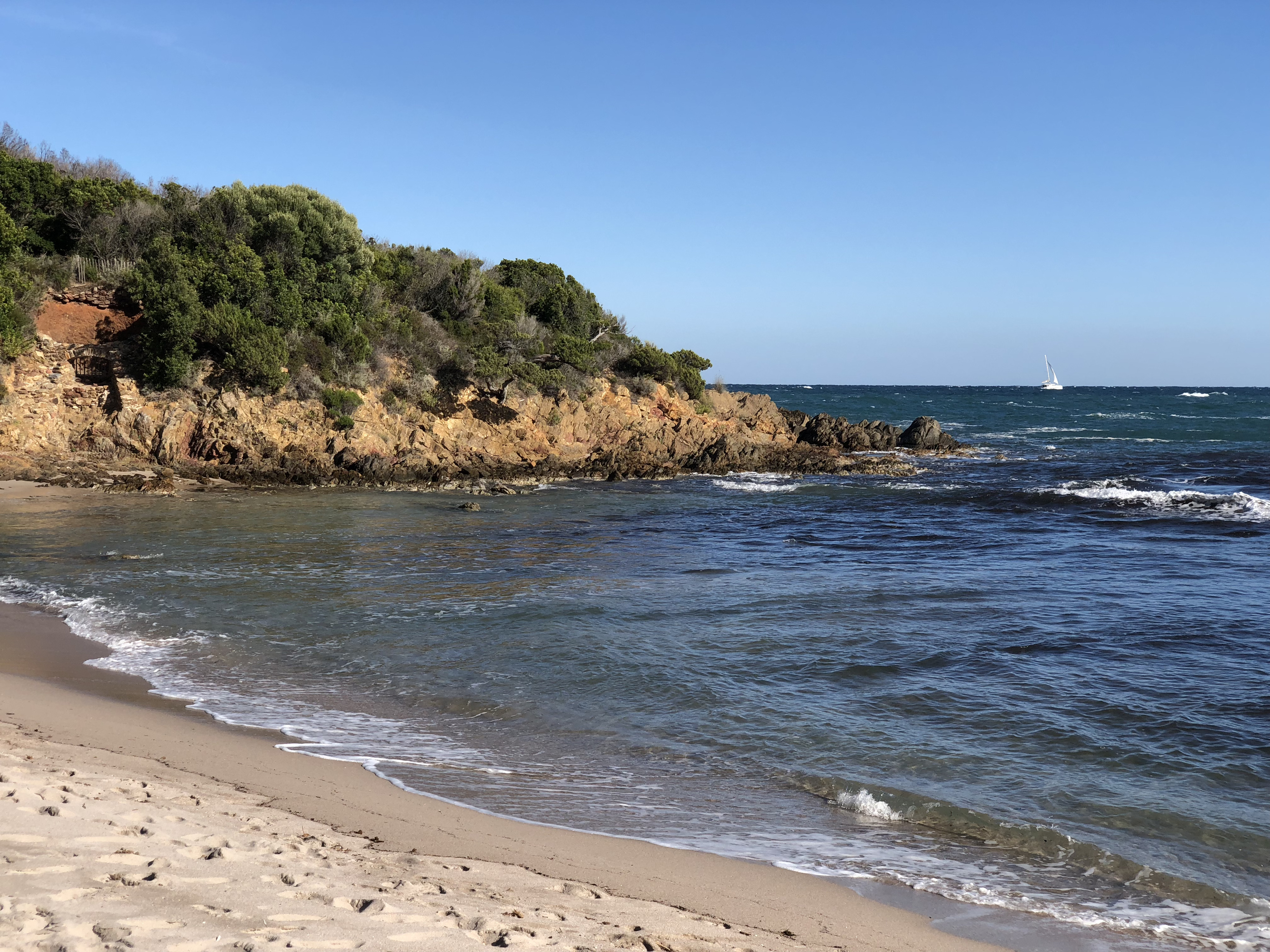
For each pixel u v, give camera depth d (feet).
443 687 38.50
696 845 24.02
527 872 21.13
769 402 191.72
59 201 134.21
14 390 116.16
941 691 37.99
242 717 34.19
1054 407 401.49
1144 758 30.81
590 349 160.56
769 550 76.59
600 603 54.54
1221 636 46.57
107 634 46.26
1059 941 19.52
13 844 17.48
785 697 37.24
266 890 16.84
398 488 119.24
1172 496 105.29
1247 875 23.03
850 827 25.59
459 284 160.15
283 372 126.00
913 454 175.73
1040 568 67.46
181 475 115.14
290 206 140.97
